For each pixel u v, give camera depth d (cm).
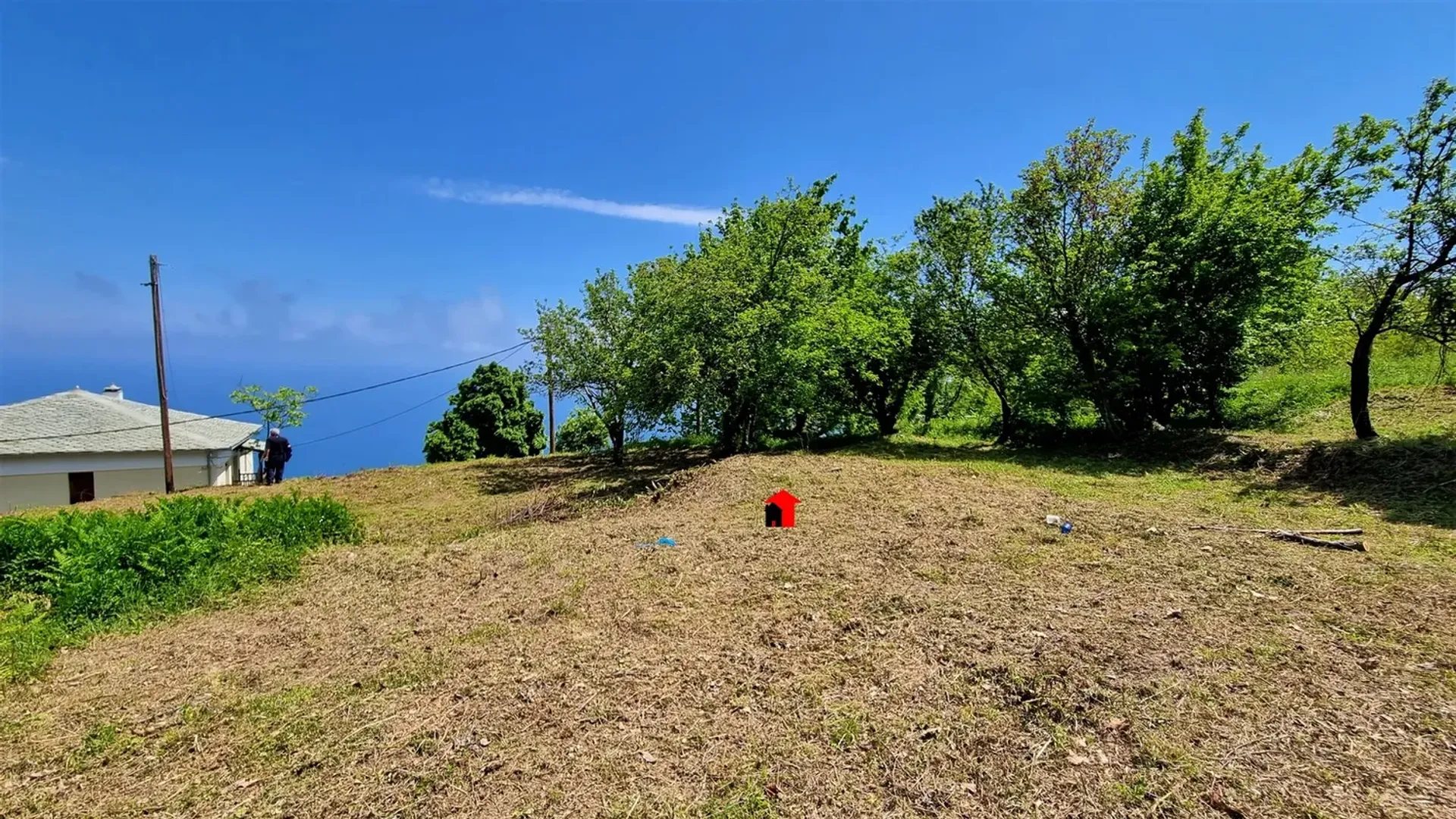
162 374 1439
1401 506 617
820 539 566
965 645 345
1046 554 497
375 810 238
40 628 452
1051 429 1347
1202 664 313
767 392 1330
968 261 1365
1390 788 220
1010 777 236
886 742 261
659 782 245
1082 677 303
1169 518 598
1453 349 873
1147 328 1083
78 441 1759
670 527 656
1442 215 743
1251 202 986
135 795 258
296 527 704
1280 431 1017
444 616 446
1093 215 1155
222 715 320
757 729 276
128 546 551
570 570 528
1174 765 237
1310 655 319
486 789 247
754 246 1364
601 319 1402
